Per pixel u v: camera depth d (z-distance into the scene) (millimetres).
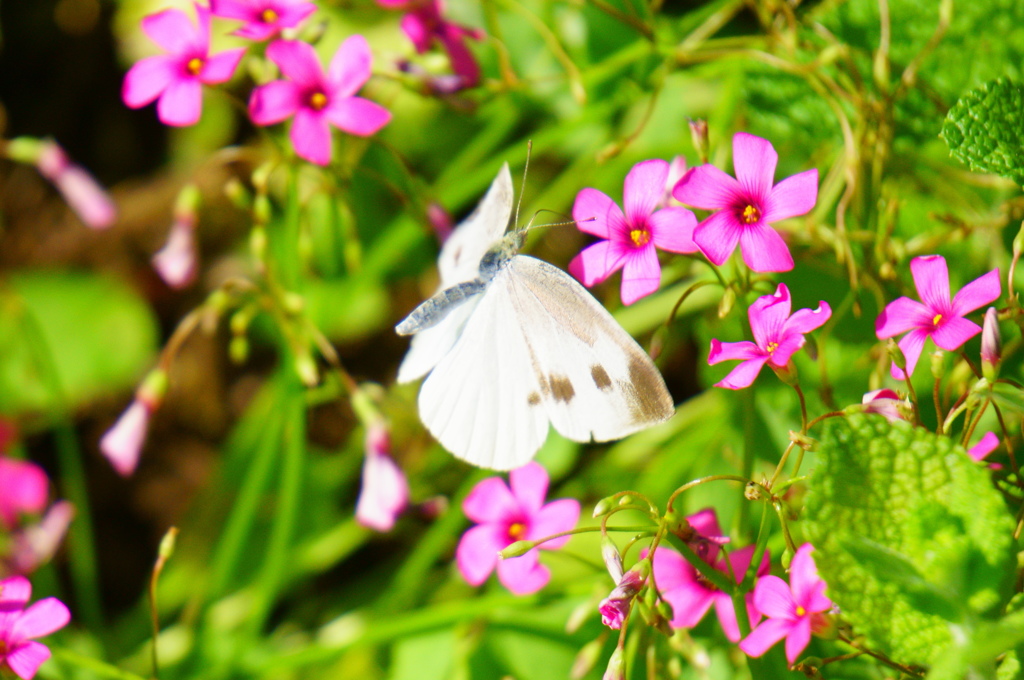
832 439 442
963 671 431
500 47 494
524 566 465
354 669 512
